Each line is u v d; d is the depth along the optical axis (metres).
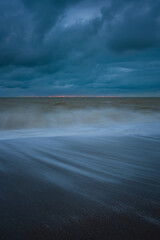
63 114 16.38
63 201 1.85
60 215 1.59
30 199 1.89
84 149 4.06
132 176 2.56
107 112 17.94
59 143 4.65
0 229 1.40
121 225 1.45
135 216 1.58
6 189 2.12
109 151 3.90
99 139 5.18
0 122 12.29
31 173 2.65
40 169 2.81
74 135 5.91
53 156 3.52
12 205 1.76
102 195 1.99
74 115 15.91
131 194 2.02
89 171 2.75
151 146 4.35
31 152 3.79
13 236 1.33
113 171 2.75
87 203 1.81
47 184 2.28
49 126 11.42
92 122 13.06
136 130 6.89
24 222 1.49
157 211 1.67
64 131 7.64
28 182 2.33
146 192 2.07
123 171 2.76
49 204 1.79
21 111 18.72
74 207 1.73
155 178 2.49
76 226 1.44
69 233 1.36
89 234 1.35
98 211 1.66
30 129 9.86
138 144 4.56
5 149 4.01
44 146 4.32
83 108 22.67
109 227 1.42
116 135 5.84
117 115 16.23
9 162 3.14
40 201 1.85
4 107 24.47
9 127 10.95
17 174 2.60
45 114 16.23
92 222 1.49
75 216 1.58
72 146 4.34
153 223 1.48
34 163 3.10
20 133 7.46
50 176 2.54
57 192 2.06
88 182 2.35
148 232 1.36
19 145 4.41
